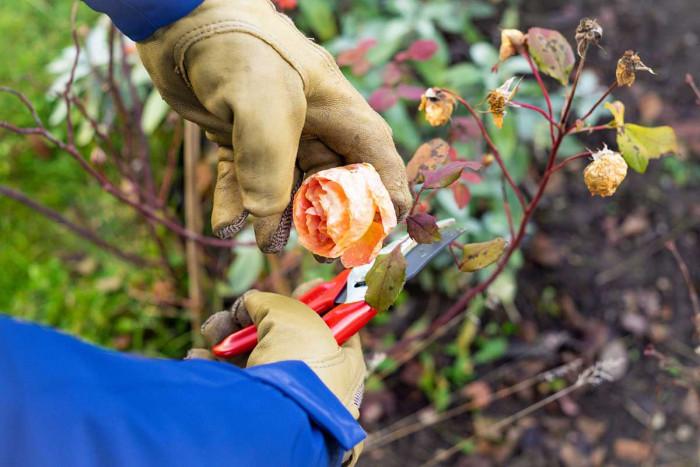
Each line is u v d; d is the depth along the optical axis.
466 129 1.10
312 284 0.92
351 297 0.85
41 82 1.79
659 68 1.93
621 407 1.62
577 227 1.81
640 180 1.86
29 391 0.59
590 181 0.84
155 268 1.56
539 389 1.64
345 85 0.77
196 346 1.52
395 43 1.55
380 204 0.73
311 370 0.74
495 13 1.89
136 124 1.37
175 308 1.63
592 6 1.97
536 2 1.95
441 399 1.61
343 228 0.71
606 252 1.79
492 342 1.68
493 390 1.65
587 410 1.61
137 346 1.61
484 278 1.63
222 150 0.78
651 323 1.71
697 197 1.84
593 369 1.17
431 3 1.66
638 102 1.89
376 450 1.57
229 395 0.67
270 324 0.79
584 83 1.62
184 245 1.62
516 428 1.58
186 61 0.72
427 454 1.57
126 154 1.39
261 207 0.72
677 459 1.55
